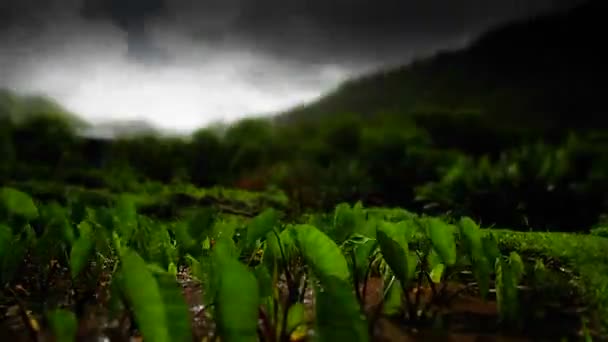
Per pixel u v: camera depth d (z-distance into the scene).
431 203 7.12
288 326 1.26
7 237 1.68
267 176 14.72
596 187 7.56
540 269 1.87
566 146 11.77
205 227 2.15
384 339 1.28
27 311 1.55
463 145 22.28
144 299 0.97
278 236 1.65
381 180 10.75
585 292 1.63
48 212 2.42
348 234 2.00
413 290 1.82
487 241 1.70
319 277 1.34
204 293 1.43
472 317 1.49
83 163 19.73
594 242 2.48
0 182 12.90
